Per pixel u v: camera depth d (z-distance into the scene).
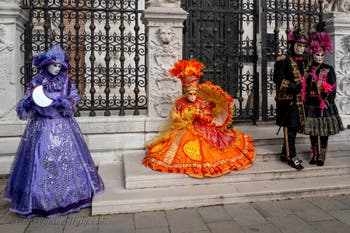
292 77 4.18
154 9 4.77
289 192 3.86
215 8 5.70
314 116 4.29
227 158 4.12
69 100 3.53
